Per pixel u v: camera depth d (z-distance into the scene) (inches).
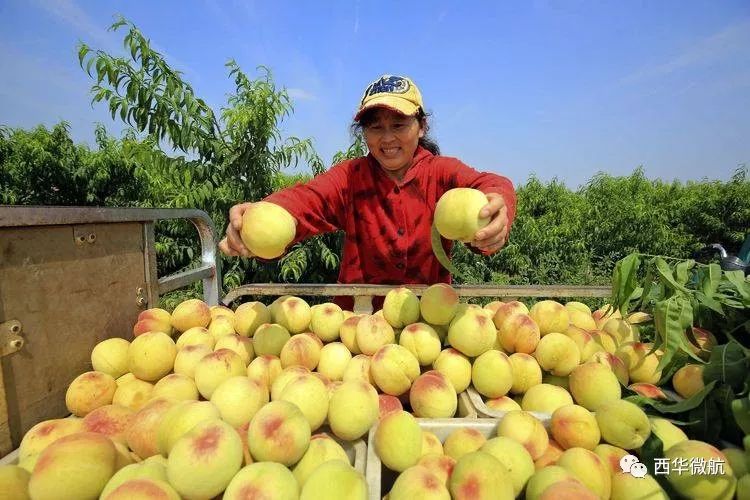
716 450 46.8
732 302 67.7
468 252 356.8
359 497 41.3
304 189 103.7
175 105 203.2
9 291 55.5
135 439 50.3
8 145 450.6
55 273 62.8
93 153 453.7
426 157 109.9
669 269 70.3
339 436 54.7
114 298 75.1
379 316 77.4
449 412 61.2
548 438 54.5
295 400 53.7
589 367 63.5
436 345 70.8
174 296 267.1
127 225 78.7
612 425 51.1
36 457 46.8
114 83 189.0
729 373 53.9
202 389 62.6
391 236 109.9
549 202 548.1
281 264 246.2
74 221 64.4
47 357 61.1
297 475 47.1
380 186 110.0
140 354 67.1
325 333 82.1
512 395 71.6
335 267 242.4
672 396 63.4
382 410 61.7
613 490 46.6
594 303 264.1
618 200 481.1
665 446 50.3
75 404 61.4
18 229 56.7
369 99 98.3
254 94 222.5
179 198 222.2
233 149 229.8
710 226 532.7
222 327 82.4
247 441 48.6
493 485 42.7
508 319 74.3
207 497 41.7
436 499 41.9
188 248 276.2
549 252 422.0
